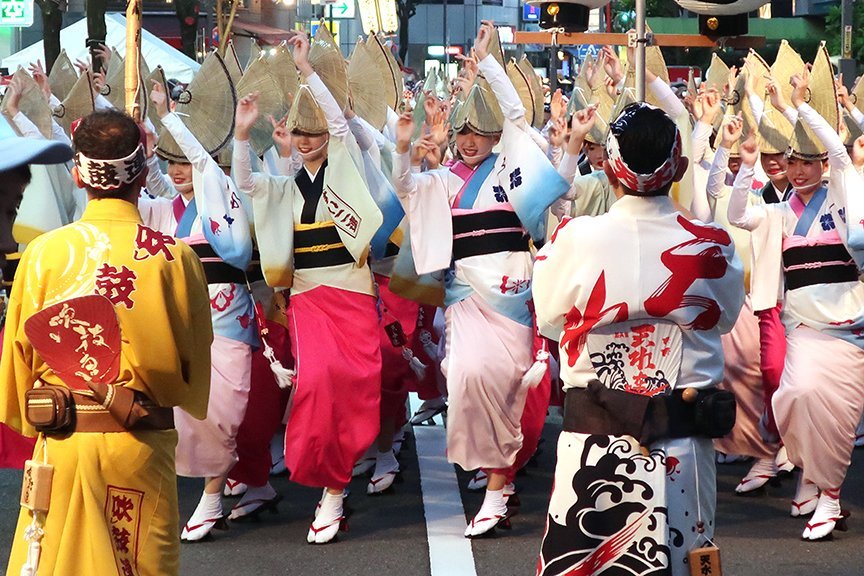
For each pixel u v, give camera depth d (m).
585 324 4.47
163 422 4.57
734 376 8.05
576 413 4.51
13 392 4.59
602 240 4.45
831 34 33.38
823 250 7.16
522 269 7.32
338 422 7.03
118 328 4.43
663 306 4.42
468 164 7.48
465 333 7.25
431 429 10.13
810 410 7.06
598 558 4.45
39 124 8.06
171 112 7.23
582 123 7.11
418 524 7.46
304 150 7.21
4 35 27.73
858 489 8.28
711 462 4.54
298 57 7.13
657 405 4.41
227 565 6.64
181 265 4.55
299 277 7.25
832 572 6.50
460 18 66.81
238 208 7.20
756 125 7.93
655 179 4.43
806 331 7.21
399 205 7.46
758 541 7.09
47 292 4.45
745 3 11.24
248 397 7.29
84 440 4.42
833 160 7.05
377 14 28.31
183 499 8.08
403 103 9.52
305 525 7.47
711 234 4.47
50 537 4.43
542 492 8.20
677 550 4.45
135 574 4.48
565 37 12.27
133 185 4.57
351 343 7.14
